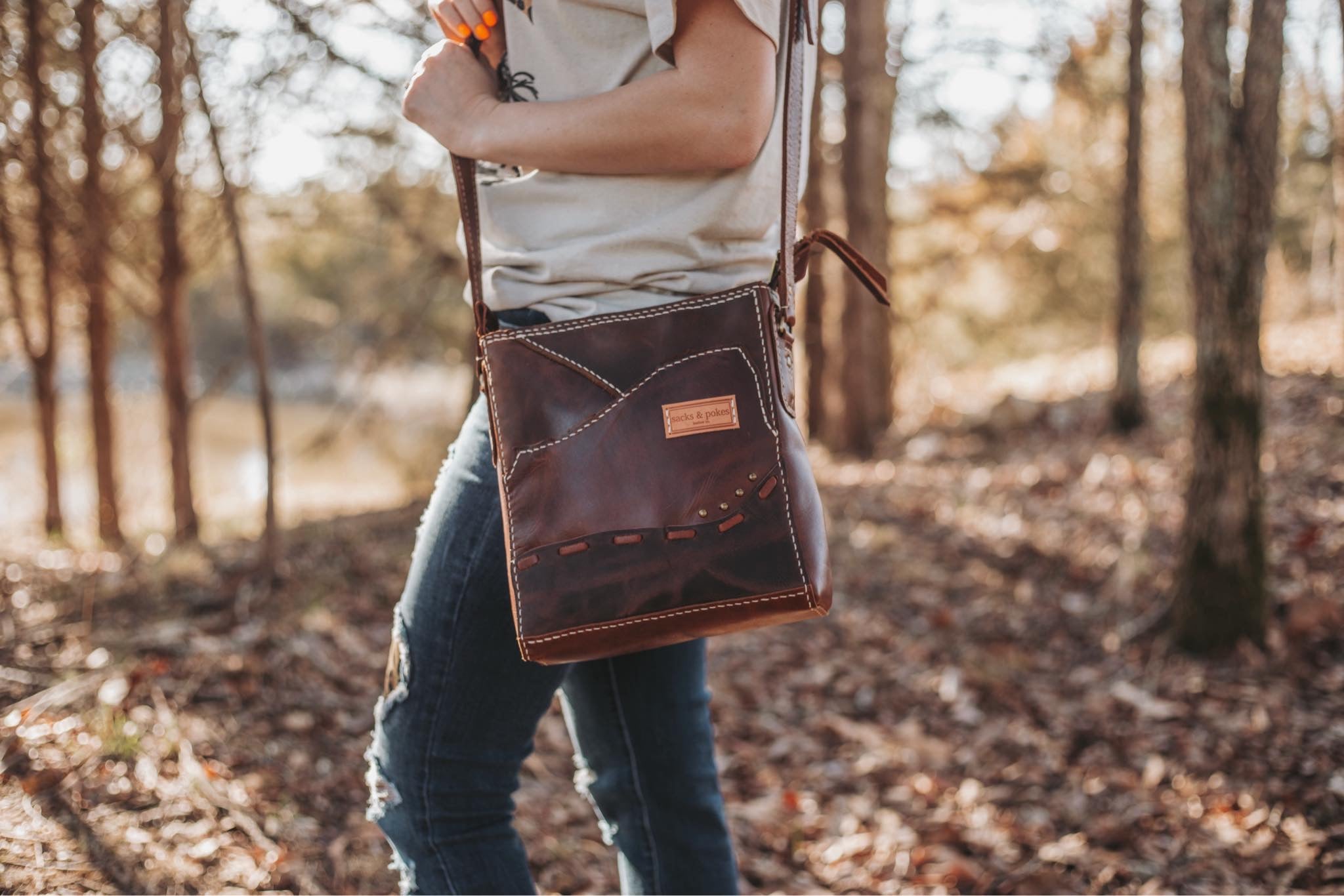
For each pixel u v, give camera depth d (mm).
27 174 5078
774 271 1185
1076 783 2867
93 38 4605
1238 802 2680
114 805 2035
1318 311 11430
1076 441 7301
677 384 1047
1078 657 3812
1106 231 11062
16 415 14117
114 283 6199
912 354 12414
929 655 3822
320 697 2777
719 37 1012
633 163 1050
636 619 1022
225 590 3512
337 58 4746
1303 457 5262
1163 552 4574
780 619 1040
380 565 4109
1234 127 3467
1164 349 11055
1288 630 3592
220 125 4836
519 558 1036
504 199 1141
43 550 5180
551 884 2195
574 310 1100
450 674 1138
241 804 2162
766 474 1030
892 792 2844
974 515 5758
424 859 1192
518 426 1060
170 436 6262
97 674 2602
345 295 8555
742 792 2855
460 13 1146
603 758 1354
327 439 8258
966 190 10969
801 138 1180
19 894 1695
